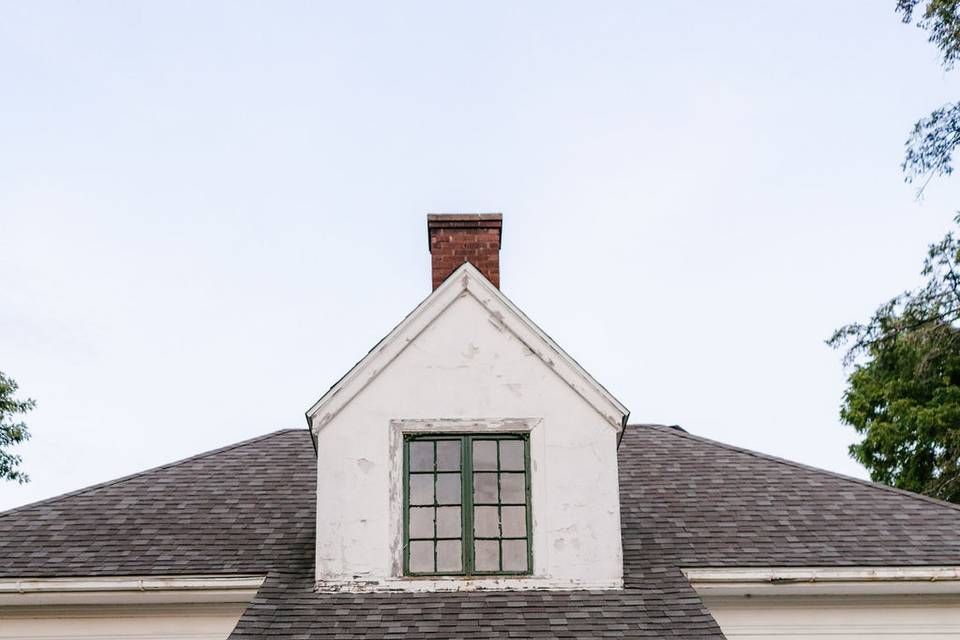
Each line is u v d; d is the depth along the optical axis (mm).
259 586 11398
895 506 13008
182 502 13320
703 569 11445
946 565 11500
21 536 12383
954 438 30109
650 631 10031
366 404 11594
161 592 11531
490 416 11609
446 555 11180
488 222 13695
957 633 11797
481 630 10031
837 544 11977
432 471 11469
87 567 11594
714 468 14320
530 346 11828
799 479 13898
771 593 11688
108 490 13719
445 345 11836
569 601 10672
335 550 11070
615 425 11617
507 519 11344
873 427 32875
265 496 13531
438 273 13508
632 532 12273
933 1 25484
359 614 10375
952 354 30688
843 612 11867
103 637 11727
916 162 27094
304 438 15961
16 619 11750
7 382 34719
